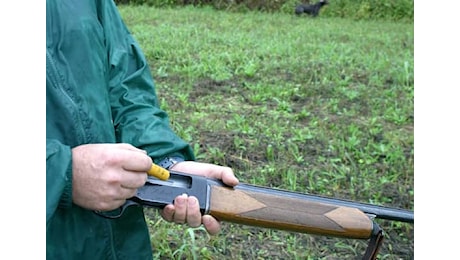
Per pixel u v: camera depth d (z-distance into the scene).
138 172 1.48
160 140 1.73
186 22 10.51
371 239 1.73
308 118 5.26
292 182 3.79
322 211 1.71
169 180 1.65
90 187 1.44
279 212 1.69
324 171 4.07
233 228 3.20
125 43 1.82
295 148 4.37
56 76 1.53
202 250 2.92
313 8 13.30
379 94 6.02
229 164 4.14
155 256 2.82
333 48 8.29
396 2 13.43
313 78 6.56
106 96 1.64
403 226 3.36
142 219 1.77
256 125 4.91
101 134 1.59
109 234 1.64
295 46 8.35
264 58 7.36
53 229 1.54
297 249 3.06
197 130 4.71
